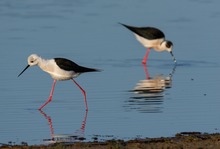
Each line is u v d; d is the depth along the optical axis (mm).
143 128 12555
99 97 15117
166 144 11109
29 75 17047
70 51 19266
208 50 19969
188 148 10789
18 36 20891
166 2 26156
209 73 17625
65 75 14836
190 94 15281
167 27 22453
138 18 23469
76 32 21562
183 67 18594
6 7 25094
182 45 20641
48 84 16281
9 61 18109
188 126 12633
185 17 23766
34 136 12070
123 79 16984
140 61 19359
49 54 18750
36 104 14445
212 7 25297
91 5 25562
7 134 12203
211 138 11594
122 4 25703
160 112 13703
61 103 14617
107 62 18609
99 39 20859
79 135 12141
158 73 17875
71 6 25422
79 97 15148
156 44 20266
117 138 11883
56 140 11773
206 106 14117
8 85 16000
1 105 14273
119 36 21375
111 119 13273
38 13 24219
